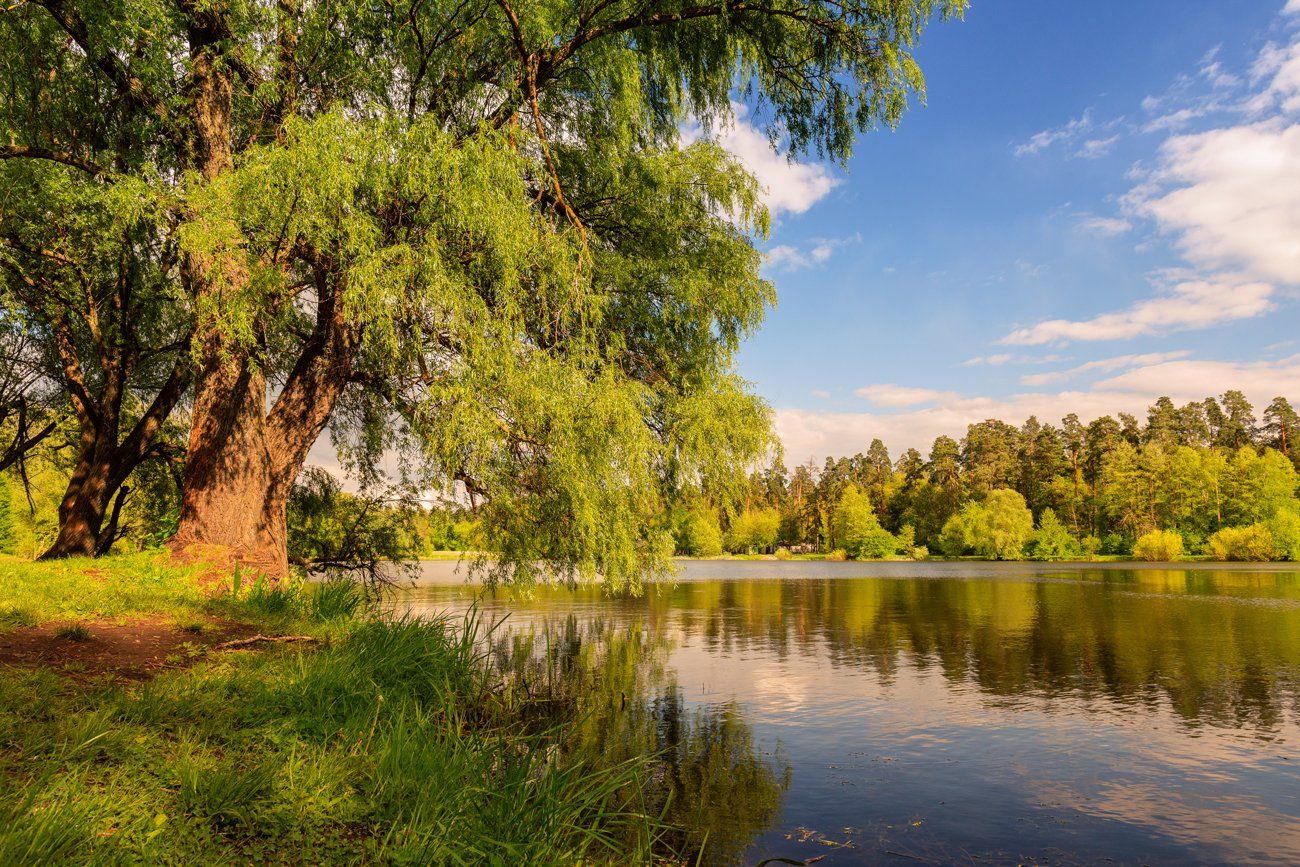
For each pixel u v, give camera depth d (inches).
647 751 368.5
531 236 430.6
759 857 253.1
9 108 493.0
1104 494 3863.2
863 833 276.2
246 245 376.2
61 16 436.8
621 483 462.6
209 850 147.9
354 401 632.4
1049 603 1221.7
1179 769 357.1
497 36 497.0
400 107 490.3
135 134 533.0
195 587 397.1
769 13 502.3
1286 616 997.2
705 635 811.4
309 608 422.0
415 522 733.3
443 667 357.7
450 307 396.5
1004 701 498.3
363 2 442.9
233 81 496.4
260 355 414.6
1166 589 1517.0
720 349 577.9
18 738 172.2
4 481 1360.7
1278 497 3344.0
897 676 585.3
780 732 411.5
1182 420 4667.8
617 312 552.4
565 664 602.5
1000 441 4473.4
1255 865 254.8
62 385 684.7
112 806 150.6
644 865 225.9
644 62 571.2
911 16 493.4
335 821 177.2
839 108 547.5
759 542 4960.6
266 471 467.5
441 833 178.9
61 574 386.6
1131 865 254.8
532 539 512.7
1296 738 410.3
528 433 446.3
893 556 4207.7
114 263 553.6
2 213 491.2
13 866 121.6
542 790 215.9
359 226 373.4
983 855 257.4
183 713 213.9
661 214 564.1
